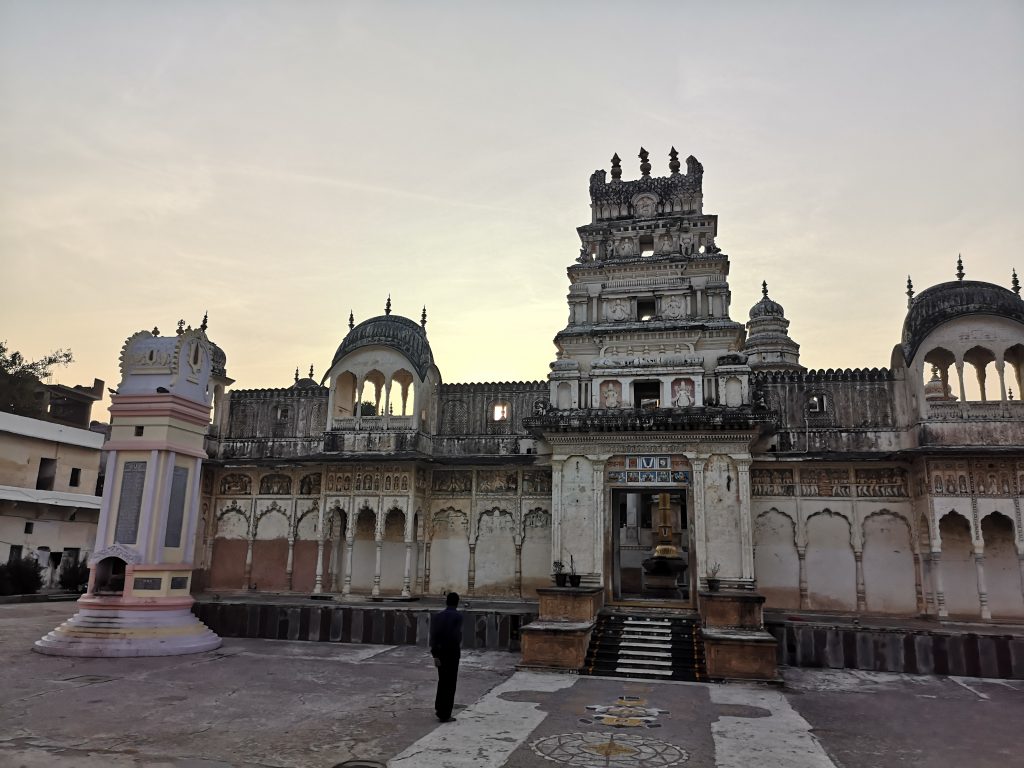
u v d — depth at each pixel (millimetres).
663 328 22578
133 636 16594
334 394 25000
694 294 23094
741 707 12516
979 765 9320
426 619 19469
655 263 23531
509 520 24172
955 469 20031
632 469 20938
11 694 12312
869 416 22328
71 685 13125
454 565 24250
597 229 24609
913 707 12898
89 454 37938
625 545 32125
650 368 22016
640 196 24766
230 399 27438
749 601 16328
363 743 9633
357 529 25031
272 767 8586
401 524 24797
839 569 21703
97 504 37062
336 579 24844
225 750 9242
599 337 23156
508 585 23703
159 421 18344
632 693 13492
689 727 10945
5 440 33062
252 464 25172
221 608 20547
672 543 29312
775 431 22016
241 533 26156
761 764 9078
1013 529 20547
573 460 21297
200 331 19828
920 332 21078
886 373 22469
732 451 20312
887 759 9516
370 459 23203
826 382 22906
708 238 23750
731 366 21500
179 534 18672
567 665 15664
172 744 9477
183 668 15172
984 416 20250
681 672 15430
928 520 20109
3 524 32688
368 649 18531
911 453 20219
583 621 17172
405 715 11312
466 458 23750
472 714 11453
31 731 9969
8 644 17703
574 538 20750
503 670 15914
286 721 10789
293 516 25672
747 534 19719
